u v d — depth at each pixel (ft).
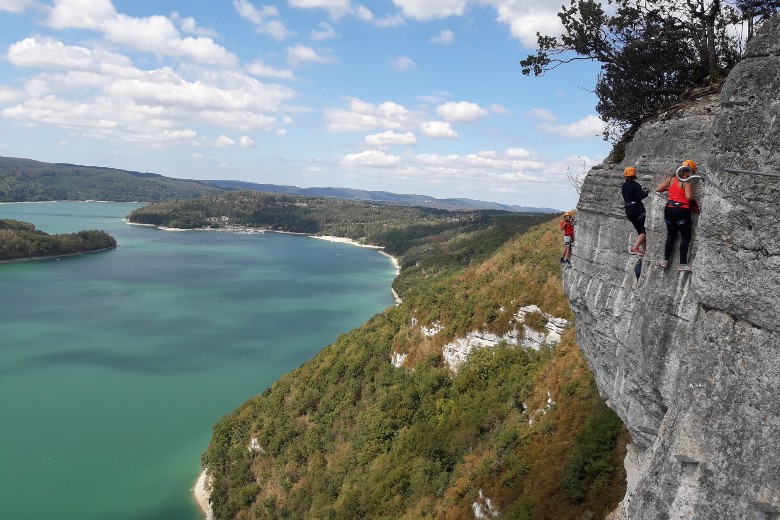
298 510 132.77
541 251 171.42
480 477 95.30
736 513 26.86
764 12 49.60
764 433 26.18
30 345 265.95
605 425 80.18
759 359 26.86
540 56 63.05
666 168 39.55
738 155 28.71
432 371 153.89
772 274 26.32
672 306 35.45
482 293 163.73
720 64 49.98
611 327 45.01
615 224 45.68
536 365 132.57
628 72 56.59
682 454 29.68
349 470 136.67
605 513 68.85
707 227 30.50
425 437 127.03
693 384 30.48
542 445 90.02
